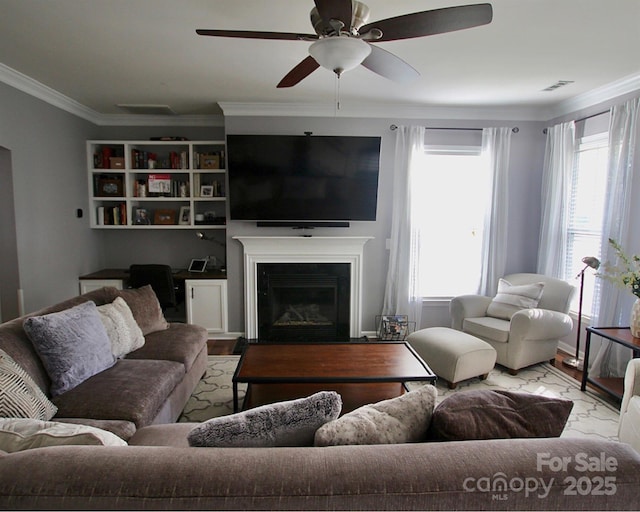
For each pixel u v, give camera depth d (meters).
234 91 3.63
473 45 2.59
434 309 4.53
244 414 1.19
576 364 3.62
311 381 2.37
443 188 4.41
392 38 1.79
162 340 2.88
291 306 4.48
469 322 3.77
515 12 2.15
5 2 2.09
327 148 3.99
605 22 2.26
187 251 4.87
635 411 2.07
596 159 3.73
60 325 2.11
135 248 4.84
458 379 3.11
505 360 3.49
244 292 4.34
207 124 4.66
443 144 4.30
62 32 2.44
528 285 3.79
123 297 2.98
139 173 4.64
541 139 4.36
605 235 3.37
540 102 3.97
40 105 3.63
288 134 4.17
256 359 2.71
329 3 1.51
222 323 4.36
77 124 4.23
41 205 3.67
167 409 2.32
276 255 4.28
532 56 2.77
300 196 4.09
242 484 0.86
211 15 2.23
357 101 3.95
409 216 4.23
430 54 2.74
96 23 2.33
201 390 3.13
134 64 2.96
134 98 3.87
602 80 3.28
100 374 2.25
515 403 1.27
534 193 4.41
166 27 2.38
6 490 0.86
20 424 1.29
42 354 2.01
